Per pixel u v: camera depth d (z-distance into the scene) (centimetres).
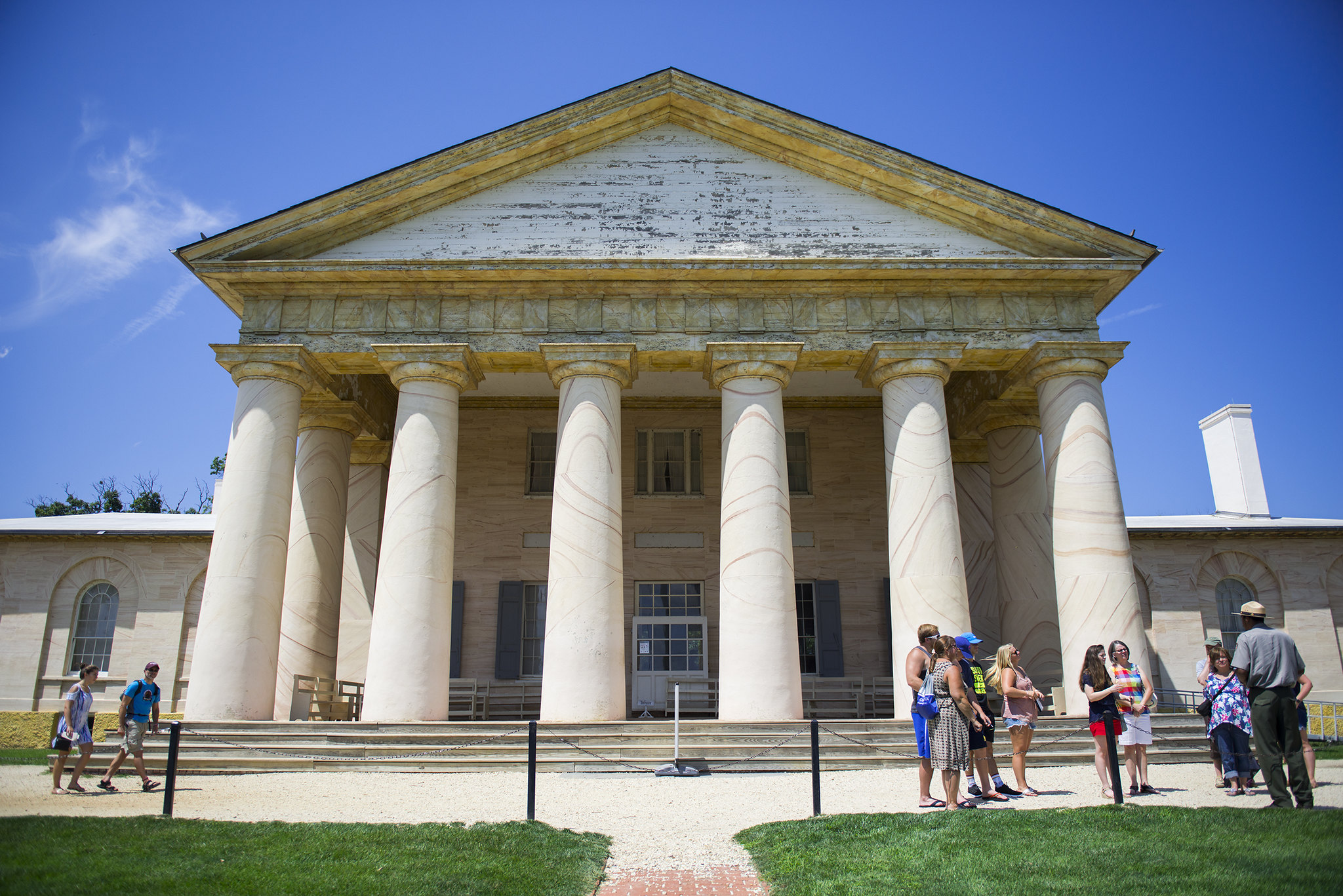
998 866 941
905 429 2370
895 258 2403
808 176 2570
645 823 1284
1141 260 2430
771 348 2386
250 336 2411
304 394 2647
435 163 2450
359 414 2861
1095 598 2238
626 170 2558
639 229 2506
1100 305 2620
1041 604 2723
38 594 3444
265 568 2241
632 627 3089
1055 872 914
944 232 2523
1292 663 1193
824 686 3017
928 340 2433
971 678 1401
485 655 3034
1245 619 1251
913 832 1094
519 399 3269
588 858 1055
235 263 2367
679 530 3178
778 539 2258
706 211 2525
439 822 1279
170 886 901
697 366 2527
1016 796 1411
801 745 1944
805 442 3319
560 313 2453
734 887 962
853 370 2917
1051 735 2036
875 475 3272
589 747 1928
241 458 2297
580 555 2222
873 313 2475
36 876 918
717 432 3297
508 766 1888
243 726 2005
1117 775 1234
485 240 2484
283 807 1420
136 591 3466
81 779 1758
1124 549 2278
